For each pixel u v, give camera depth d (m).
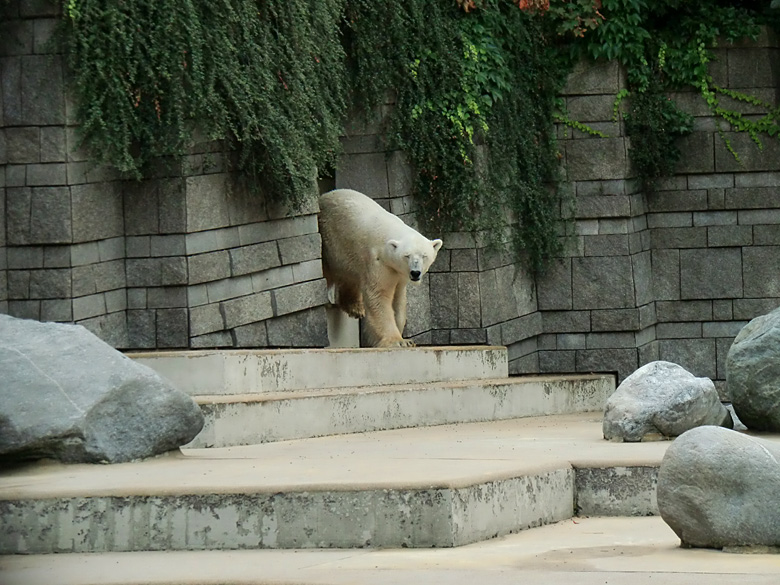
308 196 15.34
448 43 17.62
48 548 8.45
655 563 7.40
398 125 17.23
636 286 19.53
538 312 19.73
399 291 16.30
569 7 19.02
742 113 19.67
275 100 14.47
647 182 19.97
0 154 13.16
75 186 13.18
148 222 13.94
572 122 19.42
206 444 11.12
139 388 10.05
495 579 6.92
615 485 9.47
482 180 17.91
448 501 8.05
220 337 14.45
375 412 12.86
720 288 20.03
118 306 13.95
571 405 16.47
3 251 13.27
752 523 7.75
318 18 15.14
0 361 9.91
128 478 9.01
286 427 11.82
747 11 19.62
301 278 15.64
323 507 8.19
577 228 19.58
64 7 12.79
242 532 8.27
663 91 19.67
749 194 19.81
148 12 13.16
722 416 11.38
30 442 9.59
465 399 14.11
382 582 6.86
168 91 13.32
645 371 11.39
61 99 12.98
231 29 13.92
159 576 7.28
